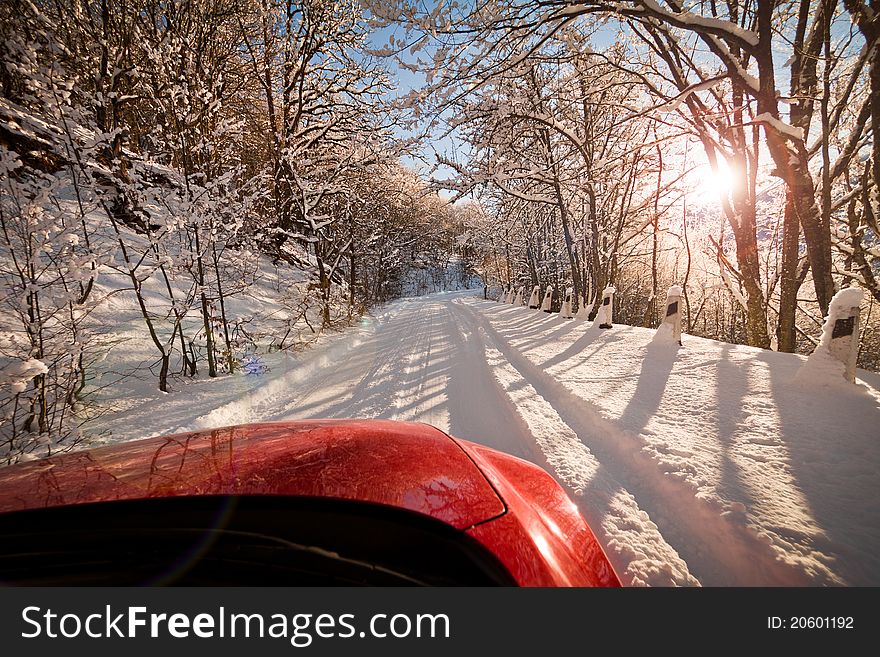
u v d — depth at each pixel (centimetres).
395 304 3472
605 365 553
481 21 536
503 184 1255
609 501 227
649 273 2650
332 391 543
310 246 1731
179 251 555
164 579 84
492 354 733
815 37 646
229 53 1070
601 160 1216
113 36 625
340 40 1332
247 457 129
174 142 649
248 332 746
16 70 388
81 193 427
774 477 227
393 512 104
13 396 296
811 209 608
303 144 1425
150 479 112
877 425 288
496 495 121
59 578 82
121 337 568
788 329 739
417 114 646
